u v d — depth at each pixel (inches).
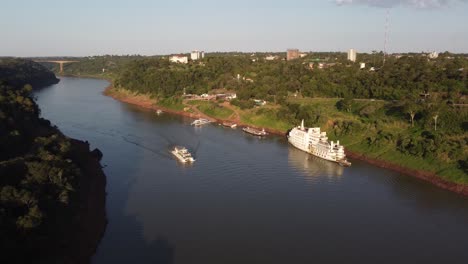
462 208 4318.4
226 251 3319.4
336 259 3257.9
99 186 4522.6
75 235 3240.7
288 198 4480.8
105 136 7204.7
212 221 3850.9
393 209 4259.4
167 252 3280.0
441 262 3267.7
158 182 4869.6
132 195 4431.6
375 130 6638.8
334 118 7509.8
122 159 5772.6
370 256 3319.4
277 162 5885.8
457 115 6240.2
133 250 3294.8
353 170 5585.6
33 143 4411.9
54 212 3174.2
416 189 4864.7
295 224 3841.0
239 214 4023.1
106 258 3169.3
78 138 6968.5
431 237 3673.7
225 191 4638.3
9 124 4758.9
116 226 3700.8
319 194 4630.9
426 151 5536.4
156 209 4084.6
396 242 3563.0
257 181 5014.8
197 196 4456.2
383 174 5423.2
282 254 3299.7
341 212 4151.1
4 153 4111.7
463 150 5300.2
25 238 2706.7
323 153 6107.3
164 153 6181.1
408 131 6333.7
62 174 3572.8
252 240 3513.8
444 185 4931.1
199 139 7283.5
